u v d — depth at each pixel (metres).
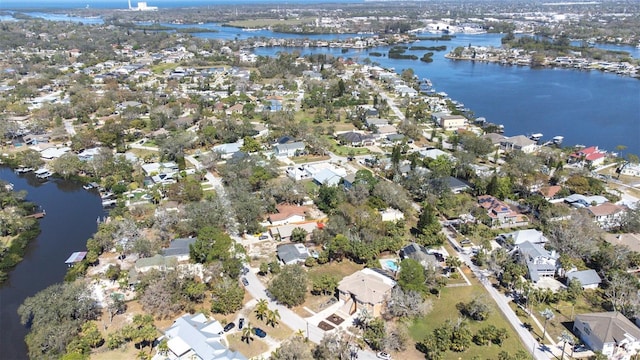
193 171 165.25
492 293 98.94
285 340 84.19
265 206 134.00
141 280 98.69
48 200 152.25
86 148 189.75
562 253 108.88
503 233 122.62
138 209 134.12
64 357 76.81
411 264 96.50
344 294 95.25
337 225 116.62
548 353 81.38
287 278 95.75
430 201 138.12
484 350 82.31
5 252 117.19
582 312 92.31
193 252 108.25
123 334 82.88
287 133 198.62
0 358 83.88
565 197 142.25
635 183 158.38
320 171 160.12
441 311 93.31
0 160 182.62
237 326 88.38
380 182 143.62
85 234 129.50
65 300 88.81
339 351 79.31
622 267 103.38
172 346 80.50
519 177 152.12
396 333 84.38
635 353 80.56
